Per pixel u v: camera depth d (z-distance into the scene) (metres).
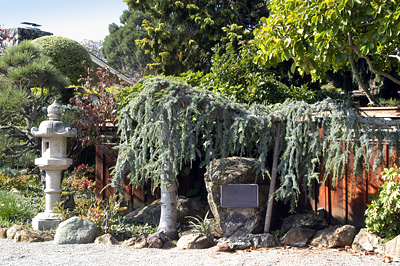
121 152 6.50
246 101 8.42
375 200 6.08
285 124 6.41
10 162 9.84
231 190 6.32
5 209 7.57
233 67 8.93
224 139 6.28
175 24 18.75
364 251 5.67
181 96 6.22
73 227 6.32
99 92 10.05
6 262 5.10
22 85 9.92
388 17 5.64
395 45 7.35
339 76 12.66
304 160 6.31
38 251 5.68
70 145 10.95
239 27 16.48
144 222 7.40
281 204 7.14
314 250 5.78
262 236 6.11
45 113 10.69
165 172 6.21
